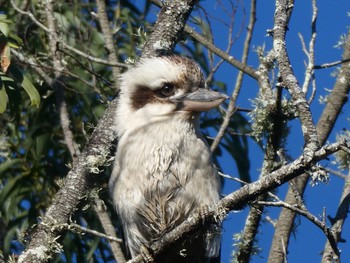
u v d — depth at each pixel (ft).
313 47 33.32
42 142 44.88
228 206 28.43
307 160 26.71
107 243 44.37
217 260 34.06
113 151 34.65
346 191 33.55
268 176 27.50
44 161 45.06
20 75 37.17
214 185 33.53
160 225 33.40
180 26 35.76
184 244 33.27
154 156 33.30
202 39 38.88
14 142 45.80
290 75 30.37
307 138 28.63
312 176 27.53
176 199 33.27
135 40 45.52
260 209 34.19
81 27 45.91
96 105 44.21
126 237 33.96
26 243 35.76
